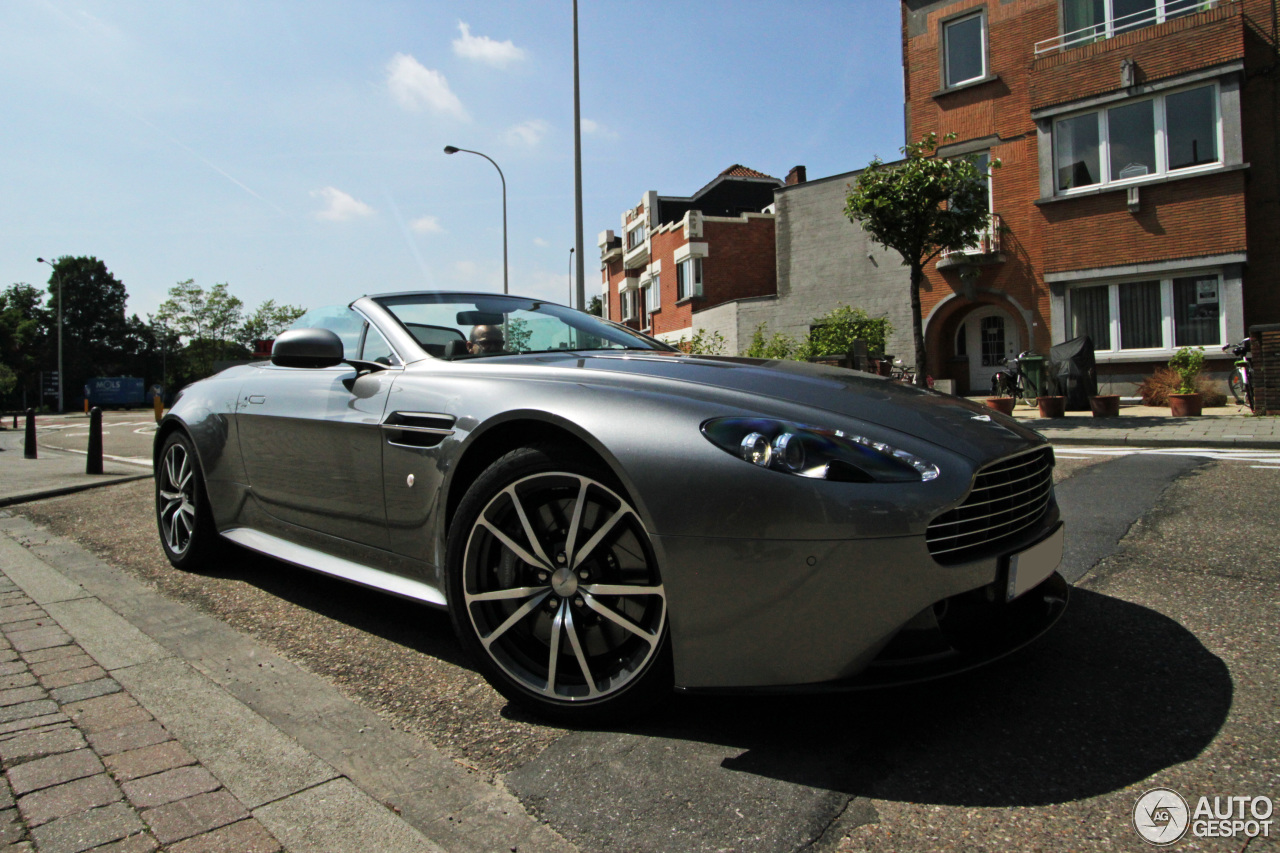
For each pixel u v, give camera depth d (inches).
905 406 79.7
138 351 2960.1
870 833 56.0
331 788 64.3
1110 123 528.4
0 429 873.5
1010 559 72.6
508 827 58.6
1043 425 379.6
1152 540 137.5
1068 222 545.0
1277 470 203.6
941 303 636.7
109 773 66.7
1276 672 80.3
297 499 111.7
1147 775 62.2
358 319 116.0
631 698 71.6
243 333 2509.8
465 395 87.6
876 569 63.9
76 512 206.8
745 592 65.6
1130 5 532.4
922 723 72.6
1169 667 82.9
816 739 70.5
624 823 58.5
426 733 74.5
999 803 59.2
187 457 138.6
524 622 79.2
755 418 70.4
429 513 88.4
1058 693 77.7
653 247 1080.8
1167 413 411.8
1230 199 478.9
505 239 922.7
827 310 714.2
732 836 56.3
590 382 81.0
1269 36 482.9
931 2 629.3
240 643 99.9
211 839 57.1
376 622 108.3
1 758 69.2
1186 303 505.7
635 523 71.4
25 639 101.5
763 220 945.5
